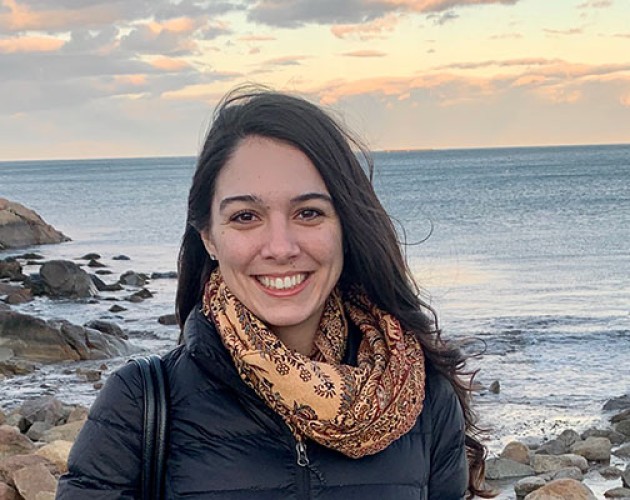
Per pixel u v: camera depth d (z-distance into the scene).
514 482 9.18
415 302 3.32
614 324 19.55
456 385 3.35
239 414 2.97
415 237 42.84
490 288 25.88
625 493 8.62
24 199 99.38
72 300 26.70
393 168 165.62
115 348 17.94
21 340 17.34
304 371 2.93
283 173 3.00
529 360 15.89
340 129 3.11
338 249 3.09
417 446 3.15
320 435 2.93
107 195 104.25
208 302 3.11
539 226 48.00
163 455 2.98
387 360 3.13
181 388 3.02
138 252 42.53
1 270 31.50
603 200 68.06
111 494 2.97
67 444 9.05
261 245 2.99
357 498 2.99
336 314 3.23
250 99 3.09
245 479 2.92
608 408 12.61
